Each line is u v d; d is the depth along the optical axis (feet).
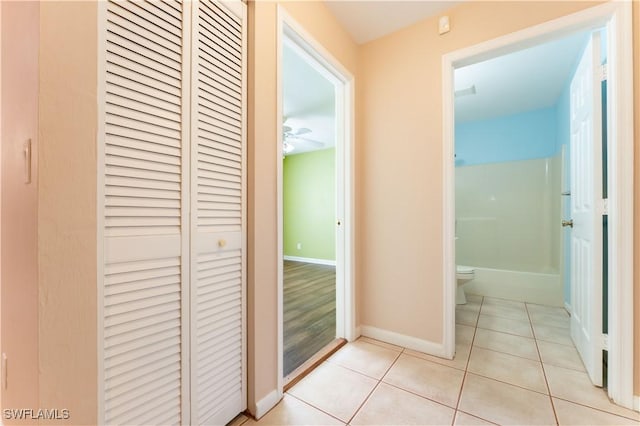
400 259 6.38
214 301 3.62
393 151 6.51
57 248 2.26
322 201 18.26
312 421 3.98
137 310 2.79
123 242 2.68
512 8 5.11
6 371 3.18
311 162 18.75
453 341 5.80
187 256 3.27
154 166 2.95
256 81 4.12
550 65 7.91
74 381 2.34
